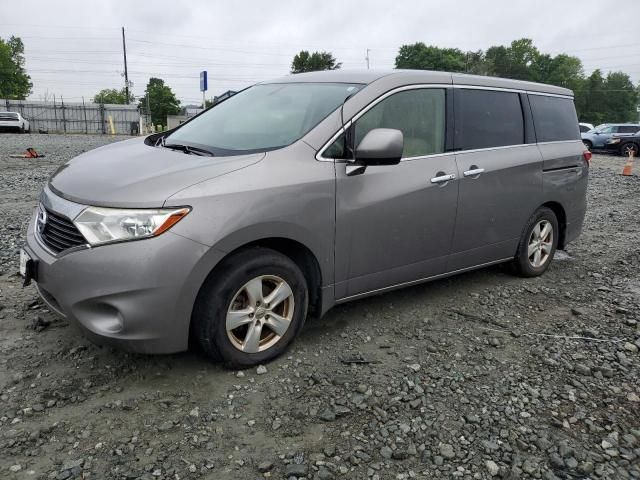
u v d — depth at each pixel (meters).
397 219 3.79
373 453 2.64
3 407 2.81
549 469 2.60
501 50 105.12
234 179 3.07
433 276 4.28
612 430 2.92
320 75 4.23
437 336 3.92
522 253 5.07
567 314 4.47
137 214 2.81
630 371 3.55
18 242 5.72
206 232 2.90
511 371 3.48
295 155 3.35
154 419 2.79
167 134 4.29
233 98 4.55
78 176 3.26
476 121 4.45
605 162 21.02
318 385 3.18
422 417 2.94
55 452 2.52
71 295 2.88
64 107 42.44
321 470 2.49
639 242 7.04
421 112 4.04
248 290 3.17
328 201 3.40
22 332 3.62
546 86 5.37
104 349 3.43
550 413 3.04
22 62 82.31
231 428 2.76
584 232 7.61
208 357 3.28
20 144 20.33
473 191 4.30
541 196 5.03
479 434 2.83
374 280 3.83
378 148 3.36
